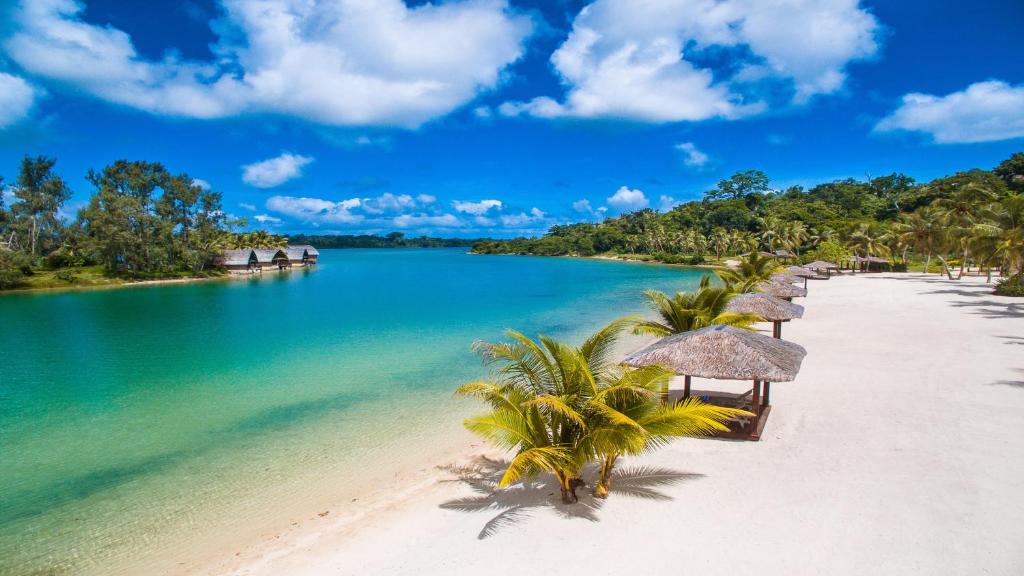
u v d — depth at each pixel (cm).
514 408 858
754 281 2617
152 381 1834
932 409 1234
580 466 833
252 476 1087
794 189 13488
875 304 3125
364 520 893
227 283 6725
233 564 783
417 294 5066
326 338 2653
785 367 1031
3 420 1444
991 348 1834
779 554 707
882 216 9756
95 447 1250
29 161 7188
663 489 913
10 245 6981
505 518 855
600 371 962
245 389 1722
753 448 1068
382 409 1500
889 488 865
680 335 1170
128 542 854
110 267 6719
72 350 2400
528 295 4888
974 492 834
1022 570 645
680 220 13212
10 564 801
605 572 692
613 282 6394
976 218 4631
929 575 647
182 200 7938
